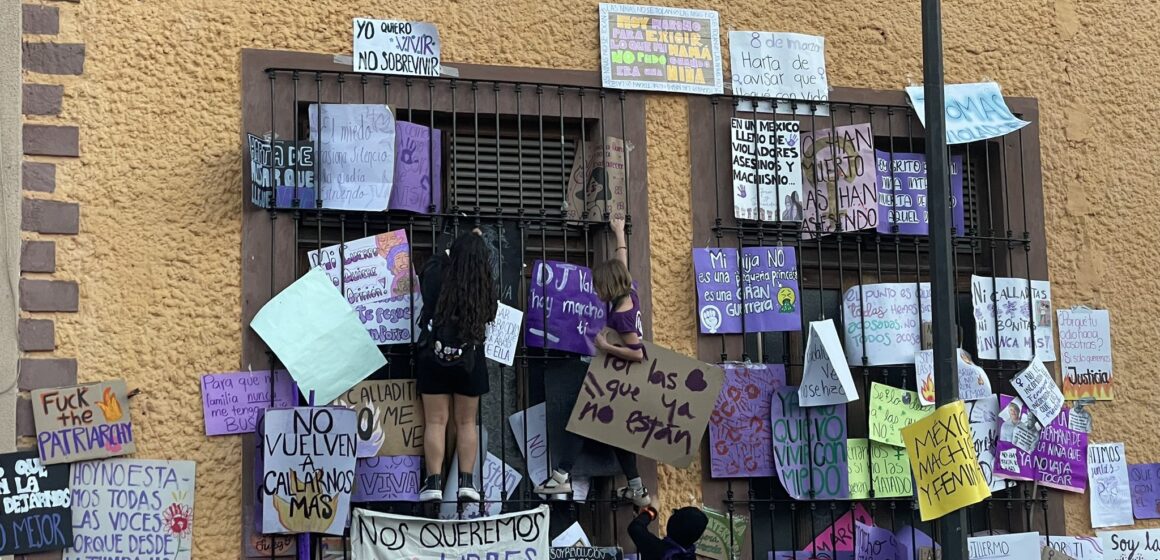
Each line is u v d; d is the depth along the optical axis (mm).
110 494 5973
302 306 6258
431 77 6703
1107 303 7574
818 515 6980
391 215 6570
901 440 7008
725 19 7211
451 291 6070
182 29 6410
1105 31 7848
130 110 6285
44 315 6004
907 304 7125
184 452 6094
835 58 7359
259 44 6496
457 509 6316
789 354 7129
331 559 6215
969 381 7168
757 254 6980
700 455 6785
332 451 6066
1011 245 7457
